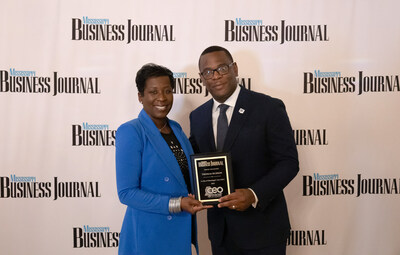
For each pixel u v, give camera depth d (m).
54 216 2.41
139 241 1.61
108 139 2.41
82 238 2.43
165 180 1.63
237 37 2.40
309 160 2.45
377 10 2.40
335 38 2.41
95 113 2.39
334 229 2.48
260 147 1.81
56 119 2.38
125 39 2.38
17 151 2.38
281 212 1.87
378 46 2.42
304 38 2.40
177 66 2.40
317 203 2.47
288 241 2.48
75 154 2.40
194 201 1.60
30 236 2.40
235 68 1.92
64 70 2.37
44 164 2.39
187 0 2.37
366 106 2.43
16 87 2.35
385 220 2.47
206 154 1.70
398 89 2.42
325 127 2.44
